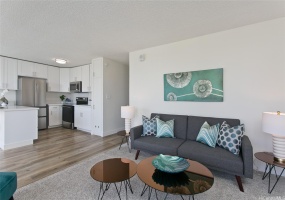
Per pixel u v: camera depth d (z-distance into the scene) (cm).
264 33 245
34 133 376
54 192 188
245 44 260
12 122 340
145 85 371
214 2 197
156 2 196
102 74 452
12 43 334
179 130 292
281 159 194
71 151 329
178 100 324
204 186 144
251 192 192
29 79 493
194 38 306
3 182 140
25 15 222
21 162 271
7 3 194
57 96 619
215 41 285
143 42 330
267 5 204
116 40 320
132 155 310
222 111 280
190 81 310
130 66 395
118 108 502
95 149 343
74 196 181
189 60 312
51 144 374
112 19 236
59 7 204
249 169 189
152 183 148
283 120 186
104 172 170
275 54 238
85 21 241
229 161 199
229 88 273
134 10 213
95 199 176
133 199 179
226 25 258
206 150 222
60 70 585
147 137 288
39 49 376
